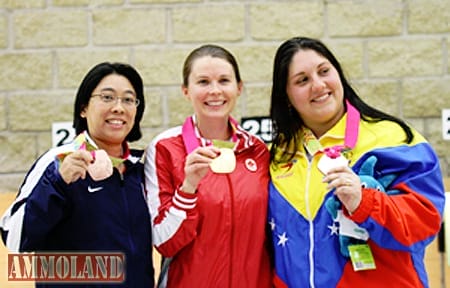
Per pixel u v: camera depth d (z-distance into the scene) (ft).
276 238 8.83
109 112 8.66
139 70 16.25
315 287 8.38
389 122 9.00
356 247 8.28
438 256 11.99
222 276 8.68
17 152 16.26
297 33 16.24
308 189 8.73
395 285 8.32
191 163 8.36
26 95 16.22
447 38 16.33
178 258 8.86
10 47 16.16
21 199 8.26
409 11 16.29
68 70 16.21
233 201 8.75
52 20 16.19
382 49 16.33
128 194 8.68
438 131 16.46
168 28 16.20
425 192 8.30
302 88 8.91
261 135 14.52
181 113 16.29
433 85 16.39
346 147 8.64
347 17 16.25
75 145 8.48
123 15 16.19
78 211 8.29
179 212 8.45
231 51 16.21
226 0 16.19
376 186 8.25
